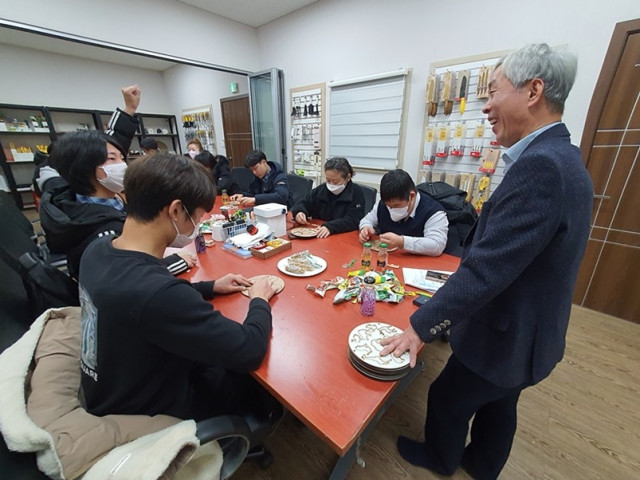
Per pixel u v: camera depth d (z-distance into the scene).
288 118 3.86
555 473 1.12
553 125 0.64
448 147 2.54
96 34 2.48
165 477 0.48
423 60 2.56
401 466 1.14
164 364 0.64
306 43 3.35
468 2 2.22
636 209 1.87
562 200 0.56
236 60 3.65
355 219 1.84
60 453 0.46
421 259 1.36
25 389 0.56
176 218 0.65
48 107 4.64
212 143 5.46
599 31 1.80
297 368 0.71
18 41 4.02
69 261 1.16
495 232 0.61
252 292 0.98
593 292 2.13
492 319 0.72
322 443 1.24
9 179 4.53
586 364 1.64
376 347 0.73
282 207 1.64
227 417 0.68
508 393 0.81
